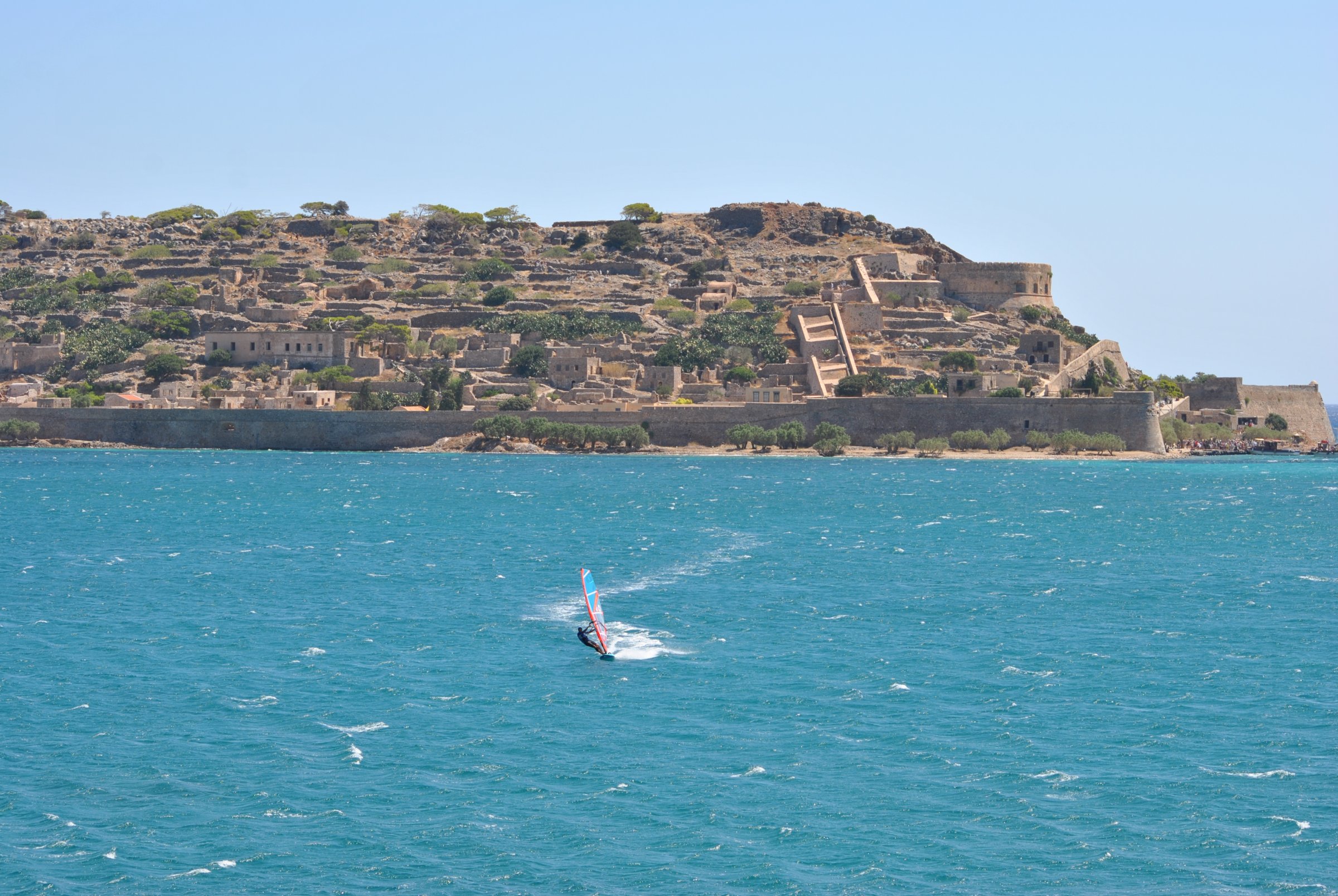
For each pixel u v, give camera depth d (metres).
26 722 113.62
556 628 151.75
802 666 133.88
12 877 83.94
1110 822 92.56
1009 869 85.75
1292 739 109.75
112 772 101.69
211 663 134.38
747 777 101.12
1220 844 89.25
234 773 101.50
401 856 87.31
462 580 185.25
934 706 119.00
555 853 87.75
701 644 143.75
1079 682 127.25
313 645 142.88
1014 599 171.25
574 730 112.25
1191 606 166.88
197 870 85.06
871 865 86.12
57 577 186.88
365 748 107.38
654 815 93.88
